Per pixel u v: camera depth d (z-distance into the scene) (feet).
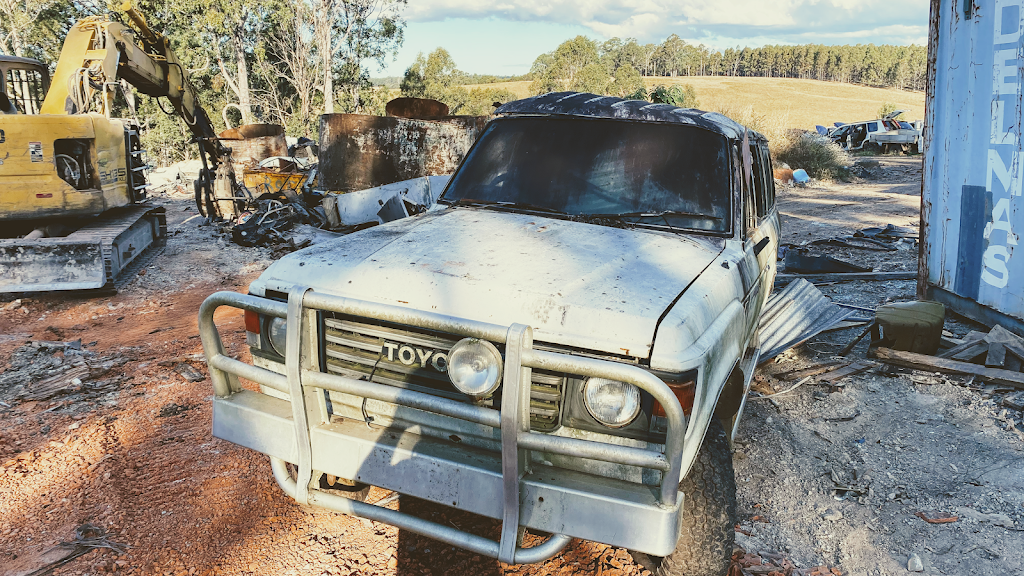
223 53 143.84
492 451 8.49
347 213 39.17
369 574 10.18
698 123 12.42
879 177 87.56
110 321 24.88
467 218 11.61
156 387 17.78
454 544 8.13
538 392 8.06
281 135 64.18
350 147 49.08
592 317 8.02
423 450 8.45
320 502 8.93
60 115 28.48
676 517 7.61
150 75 39.68
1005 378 17.38
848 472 13.69
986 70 21.13
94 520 11.46
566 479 8.07
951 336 21.17
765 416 16.21
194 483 12.69
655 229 11.43
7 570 10.10
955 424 15.74
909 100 440.04
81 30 33.42
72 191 29.07
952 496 12.82
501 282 8.60
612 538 7.70
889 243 39.86
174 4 125.39
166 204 61.87
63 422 15.52
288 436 9.02
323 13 137.18
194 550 10.65
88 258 27.37
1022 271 20.07
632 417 7.72
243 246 39.27
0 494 12.30
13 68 33.19
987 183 21.40
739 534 11.59
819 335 22.31
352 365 8.95
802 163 84.58
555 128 13.01
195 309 26.55
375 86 165.58
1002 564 10.89
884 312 19.94
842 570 10.82
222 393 9.63
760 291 13.23
